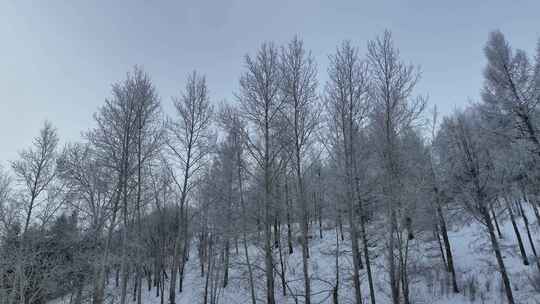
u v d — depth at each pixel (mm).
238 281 17922
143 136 13406
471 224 22891
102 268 12047
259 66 11891
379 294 13492
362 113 12102
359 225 12508
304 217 11188
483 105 16328
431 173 14172
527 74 15289
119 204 13023
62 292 15844
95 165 13125
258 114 11547
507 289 11289
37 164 15031
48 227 14727
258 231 12352
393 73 12047
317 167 12961
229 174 15555
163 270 19156
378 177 11727
